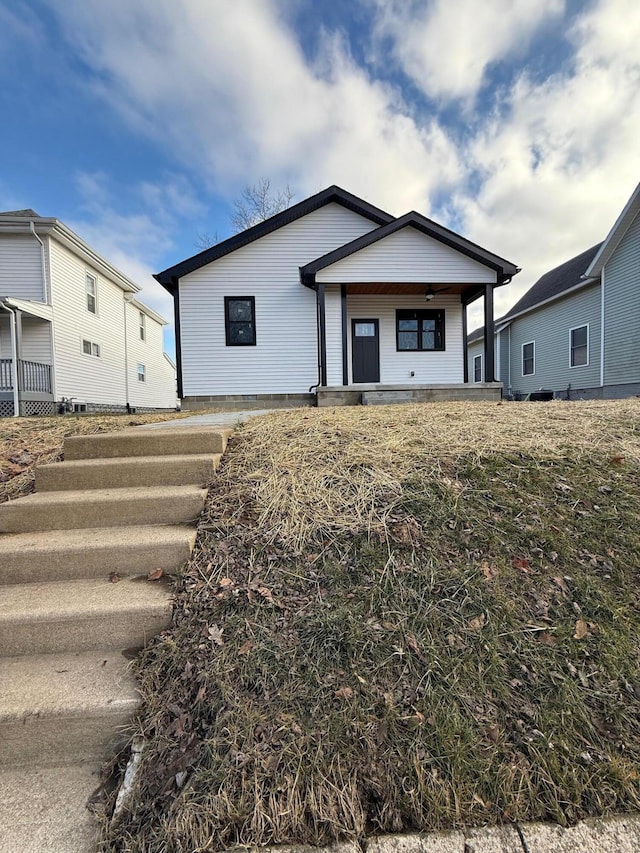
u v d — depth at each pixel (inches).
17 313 414.9
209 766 45.9
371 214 395.9
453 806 42.5
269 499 90.7
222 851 40.4
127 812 45.1
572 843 40.4
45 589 74.6
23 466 119.0
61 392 479.5
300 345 393.1
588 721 49.1
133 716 54.5
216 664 56.9
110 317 609.0
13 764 54.0
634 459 102.7
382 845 40.4
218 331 386.9
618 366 477.7
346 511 84.3
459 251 354.3
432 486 90.4
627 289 462.3
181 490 97.7
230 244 383.6
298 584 69.0
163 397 878.4
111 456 116.3
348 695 51.7
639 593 66.2
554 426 125.6
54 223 447.5
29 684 58.6
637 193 430.3
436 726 48.2
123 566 79.4
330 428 127.4
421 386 346.9
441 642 58.0
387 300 422.3
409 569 70.0
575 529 79.0
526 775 44.4
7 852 42.4
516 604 63.7
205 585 71.6
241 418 162.6
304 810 42.5
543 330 614.5
